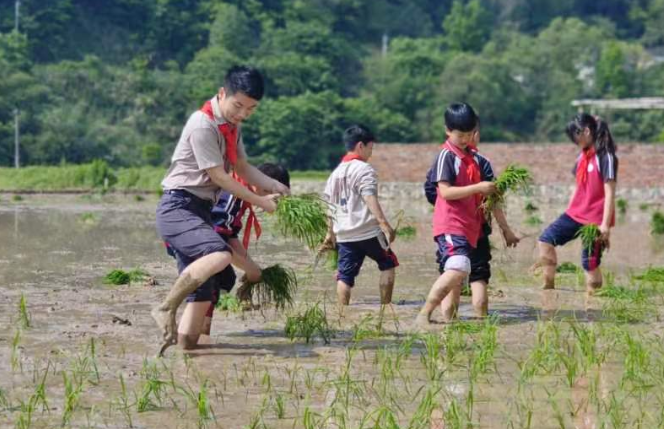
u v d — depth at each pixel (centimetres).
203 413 554
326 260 1308
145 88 9519
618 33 17888
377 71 12975
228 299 949
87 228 1997
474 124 884
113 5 12938
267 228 1897
